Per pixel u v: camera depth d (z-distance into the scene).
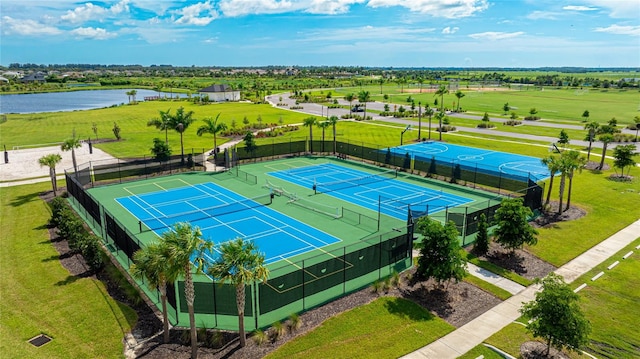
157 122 58.53
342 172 54.94
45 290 24.44
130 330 20.81
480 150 67.12
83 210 38.75
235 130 81.69
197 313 22.14
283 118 101.94
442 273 23.20
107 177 50.47
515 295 24.30
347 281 25.88
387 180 50.75
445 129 85.06
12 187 47.28
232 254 18.31
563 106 132.88
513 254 29.44
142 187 47.94
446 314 22.33
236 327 21.25
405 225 35.28
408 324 21.36
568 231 33.69
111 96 199.00
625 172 51.84
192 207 40.47
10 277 26.05
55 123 97.38
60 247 30.72
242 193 45.34
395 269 27.45
